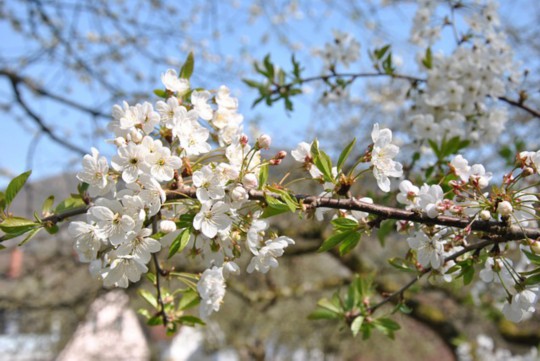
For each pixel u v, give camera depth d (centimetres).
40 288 839
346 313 283
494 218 181
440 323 653
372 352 1255
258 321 1167
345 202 182
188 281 204
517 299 191
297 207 175
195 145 180
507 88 355
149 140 168
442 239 195
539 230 180
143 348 1498
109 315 1203
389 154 184
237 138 186
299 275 1015
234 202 174
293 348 1317
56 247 821
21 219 175
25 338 1059
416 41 373
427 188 188
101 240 173
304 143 191
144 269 162
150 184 164
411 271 222
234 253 185
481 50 338
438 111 345
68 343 1176
